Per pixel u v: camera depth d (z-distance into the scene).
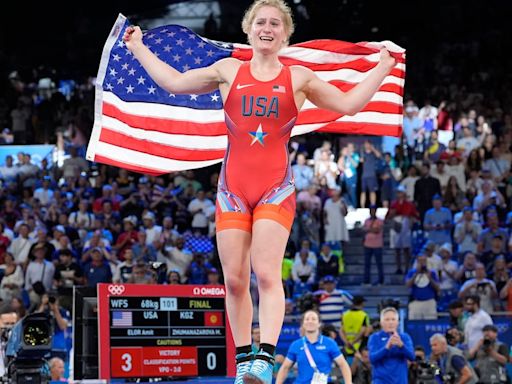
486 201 18.45
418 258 15.17
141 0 32.50
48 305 11.74
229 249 4.57
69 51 31.97
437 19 32.03
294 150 21.44
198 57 5.86
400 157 21.12
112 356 7.24
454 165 19.38
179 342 7.47
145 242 16.44
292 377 11.42
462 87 27.22
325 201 18.36
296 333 12.55
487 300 14.48
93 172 22.36
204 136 6.18
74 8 32.03
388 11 32.12
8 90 28.80
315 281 16.36
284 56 6.09
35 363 5.95
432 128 22.41
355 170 20.61
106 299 7.31
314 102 4.71
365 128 6.38
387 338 9.77
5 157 23.11
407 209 18.16
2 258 17.02
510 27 31.64
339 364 9.66
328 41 6.05
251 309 4.71
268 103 4.55
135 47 4.79
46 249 15.96
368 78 4.71
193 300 7.58
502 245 16.47
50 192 20.17
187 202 19.55
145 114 6.09
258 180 4.56
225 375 7.57
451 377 10.48
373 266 19.12
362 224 20.12
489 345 11.38
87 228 18.25
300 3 32.38
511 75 28.62
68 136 24.39
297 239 18.00
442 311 15.38
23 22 31.81
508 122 22.91
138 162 6.15
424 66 30.34
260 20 4.61
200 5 32.56
